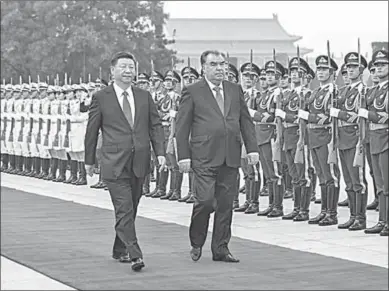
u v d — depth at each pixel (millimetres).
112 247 11742
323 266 10234
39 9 44000
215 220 10594
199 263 10508
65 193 18859
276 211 14539
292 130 14180
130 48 44562
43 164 22609
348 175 13117
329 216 13562
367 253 11070
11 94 24344
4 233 12992
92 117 10414
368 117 12336
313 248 11469
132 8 45625
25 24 44844
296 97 14148
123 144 10203
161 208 15938
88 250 11531
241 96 10656
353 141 12930
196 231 10555
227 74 15625
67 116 21109
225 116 10391
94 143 10477
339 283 9297
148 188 18031
